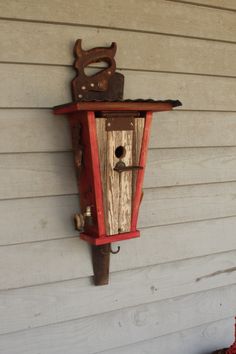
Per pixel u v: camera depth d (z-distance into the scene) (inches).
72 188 65.8
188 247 78.4
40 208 63.9
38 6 60.1
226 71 77.8
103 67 65.9
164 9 70.0
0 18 58.1
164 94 71.7
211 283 82.4
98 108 54.9
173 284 78.0
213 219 80.8
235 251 84.9
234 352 76.3
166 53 71.0
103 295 71.0
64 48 62.6
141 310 75.5
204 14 74.2
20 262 63.4
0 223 61.4
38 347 66.6
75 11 62.7
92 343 71.1
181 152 75.0
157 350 78.2
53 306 66.8
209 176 78.7
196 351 82.7
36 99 61.4
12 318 63.9
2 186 60.9
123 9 66.3
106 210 60.3
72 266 67.3
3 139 60.1
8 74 59.4
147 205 72.9
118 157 59.8
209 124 77.2
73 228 66.6
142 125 60.4
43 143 62.6
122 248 71.6
